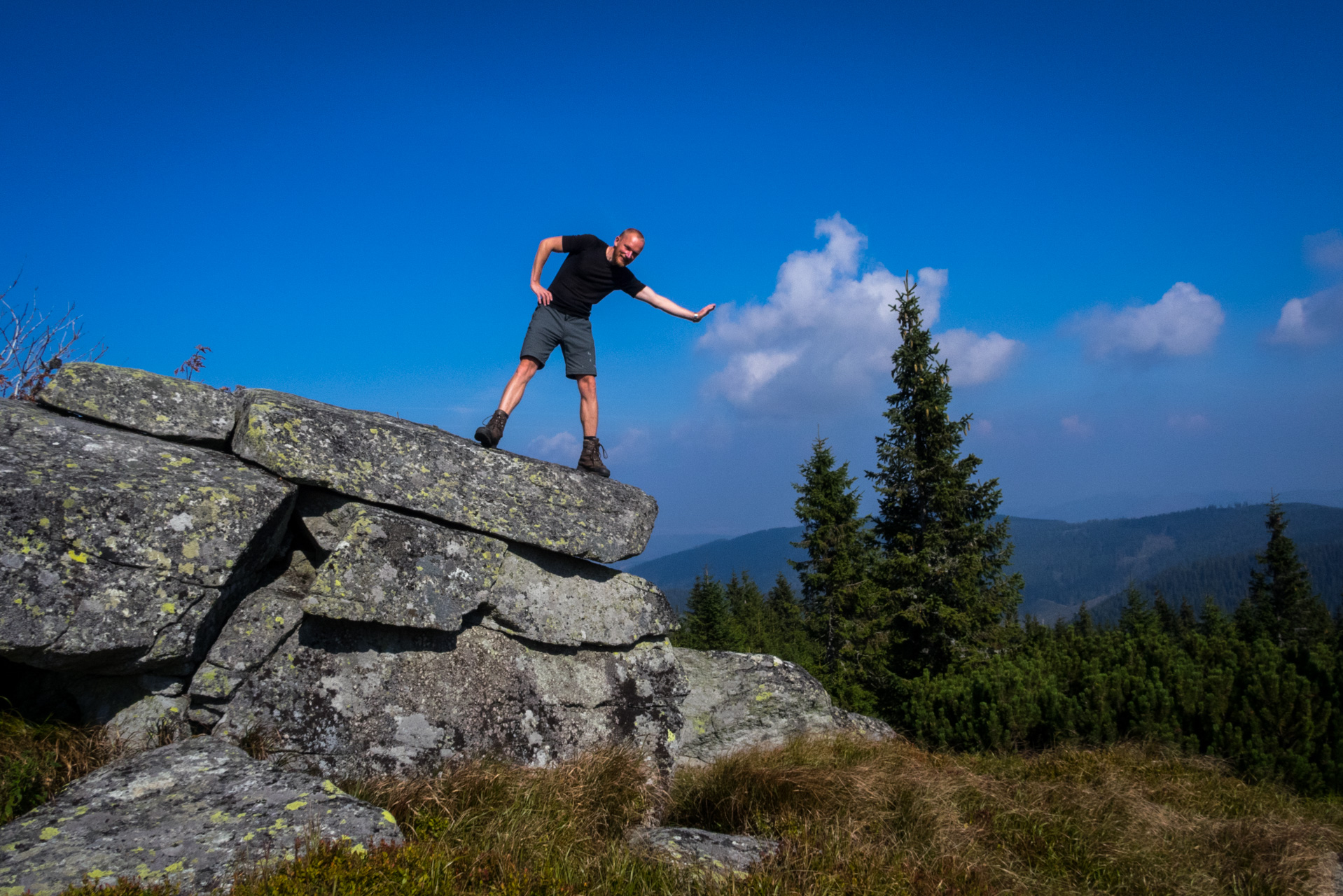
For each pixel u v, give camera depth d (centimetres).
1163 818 652
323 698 517
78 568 413
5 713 414
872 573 2275
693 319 686
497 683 601
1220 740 930
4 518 398
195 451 523
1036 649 1504
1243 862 586
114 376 525
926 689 1206
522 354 673
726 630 4441
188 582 445
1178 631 5628
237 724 483
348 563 527
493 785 496
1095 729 1010
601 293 686
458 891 320
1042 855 564
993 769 906
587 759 592
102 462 466
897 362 2314
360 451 558
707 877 419
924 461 2194
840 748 840
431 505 582
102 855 313
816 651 3741
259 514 480
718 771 670
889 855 500
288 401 579
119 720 448
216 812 357
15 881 287
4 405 510
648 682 701
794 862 452
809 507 2741
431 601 558
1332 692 912
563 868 389
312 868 303
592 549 653
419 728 547
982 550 2112
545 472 650
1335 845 635
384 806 455
